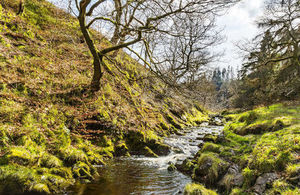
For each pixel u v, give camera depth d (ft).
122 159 21.75
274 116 27.27
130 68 40.57
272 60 53.52
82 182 14.30
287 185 11.02
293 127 19.07
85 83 26.66
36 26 33.68
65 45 34.27
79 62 32.07
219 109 148.66
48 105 20.40
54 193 12.16
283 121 22.09
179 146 29.09
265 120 25.73
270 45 54.29
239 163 15.97
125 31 25.41
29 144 14.83
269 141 16.75
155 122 35.86
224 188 14.14
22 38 28.02
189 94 27.76
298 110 30.25
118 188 14.14
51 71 25.70
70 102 23.18
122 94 32.37
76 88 24.93
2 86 18.80
